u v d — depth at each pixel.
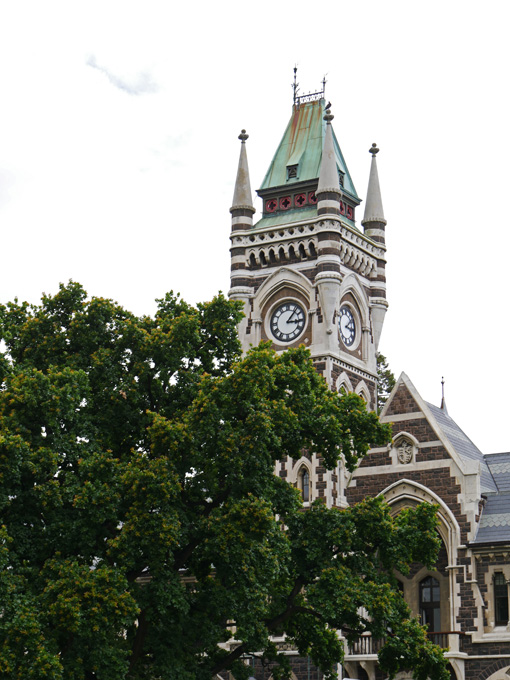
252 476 72.25
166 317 80.50
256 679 103.12
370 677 96.94
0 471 66.75
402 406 101.62
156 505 68.50
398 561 76.06
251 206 126.56
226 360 81.38
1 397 70.69
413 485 99.44
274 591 77.38
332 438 76.88
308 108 131.50
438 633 93.44
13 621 62.16
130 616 65.56
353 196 128.25
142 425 76.38
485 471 104.50
